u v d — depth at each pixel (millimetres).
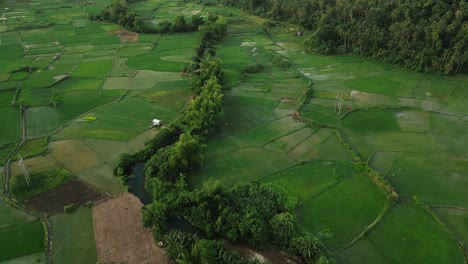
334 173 59062
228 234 46094
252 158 63188
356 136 69250
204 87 80812
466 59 91438
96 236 47469
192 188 56062
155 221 47125
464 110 78250
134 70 100562
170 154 59062
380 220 49719
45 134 69938
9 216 50625
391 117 75625
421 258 44719
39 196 54250
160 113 77875
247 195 52125
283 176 58688
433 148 65500
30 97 83312
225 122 74625
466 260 44312
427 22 99750
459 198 53812
